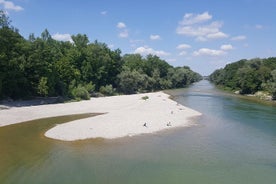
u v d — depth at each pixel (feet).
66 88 280.72
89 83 344.49
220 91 463.42
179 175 86.02
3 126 144.15
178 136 131.54
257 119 180.55
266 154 107.96
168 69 596.29
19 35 245.65
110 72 401.08
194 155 104.73
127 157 100.17
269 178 85.35
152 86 485.56
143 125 148.97
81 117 175.83
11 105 202.49
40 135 126.52
